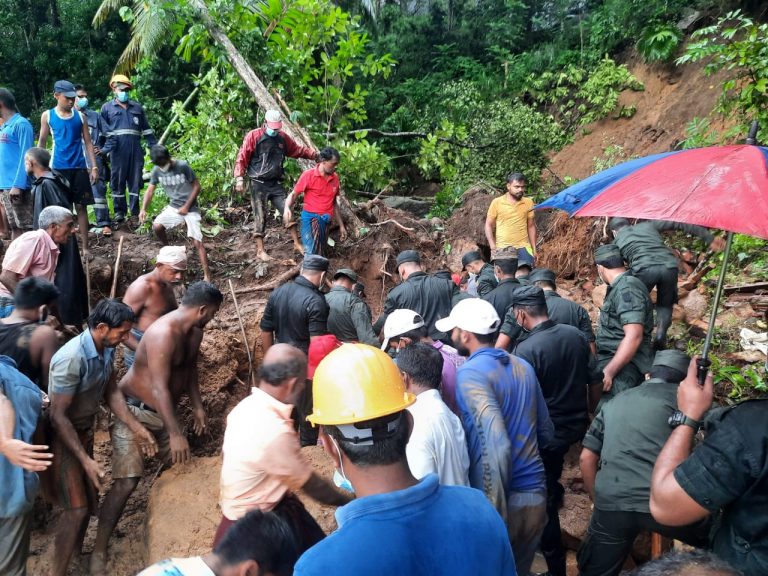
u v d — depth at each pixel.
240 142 9.38
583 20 16.19
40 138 6.48
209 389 5.95
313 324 5.12
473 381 3.25
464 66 16.92
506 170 11.16
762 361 5.61
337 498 2.84
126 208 8.30
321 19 9.86
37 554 4.27
